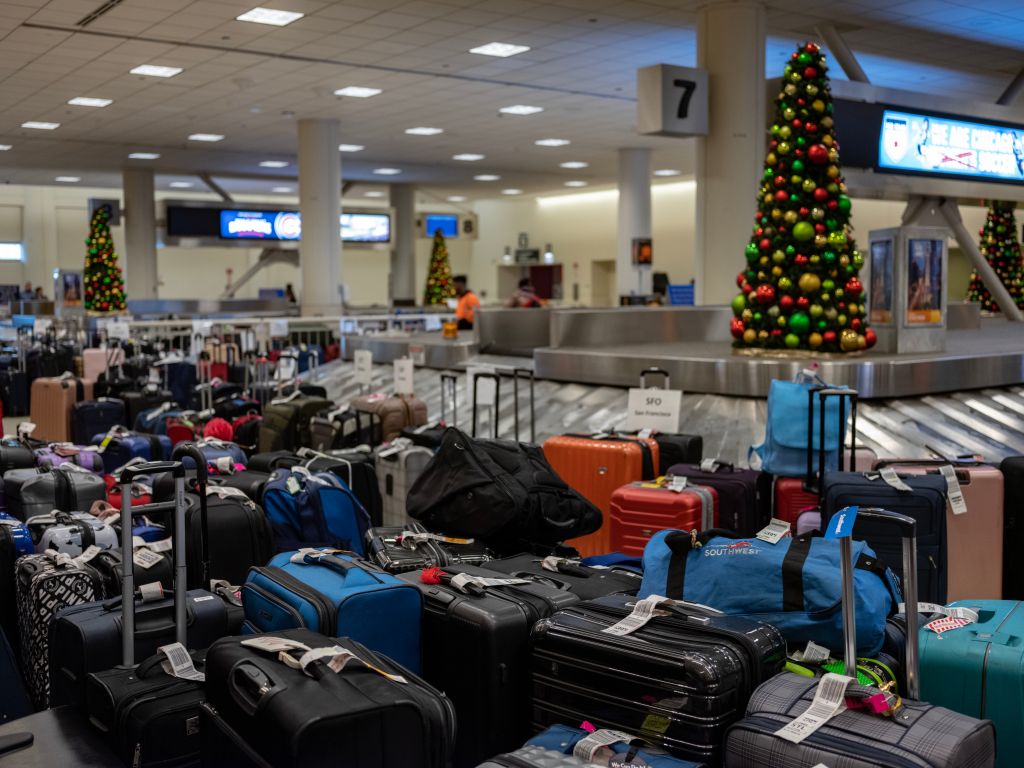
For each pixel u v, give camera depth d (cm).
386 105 1697
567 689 272
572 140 2120
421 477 416
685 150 2270
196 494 409
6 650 330
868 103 1075
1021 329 1354
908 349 854
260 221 2381
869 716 228
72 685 300
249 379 1105
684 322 1120
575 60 1384
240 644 254
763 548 295
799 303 821
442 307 2514
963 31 1266
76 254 3055
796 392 484
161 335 1547
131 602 290
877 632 273
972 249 1348
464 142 2134
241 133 1969
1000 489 414
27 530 401
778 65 1483
